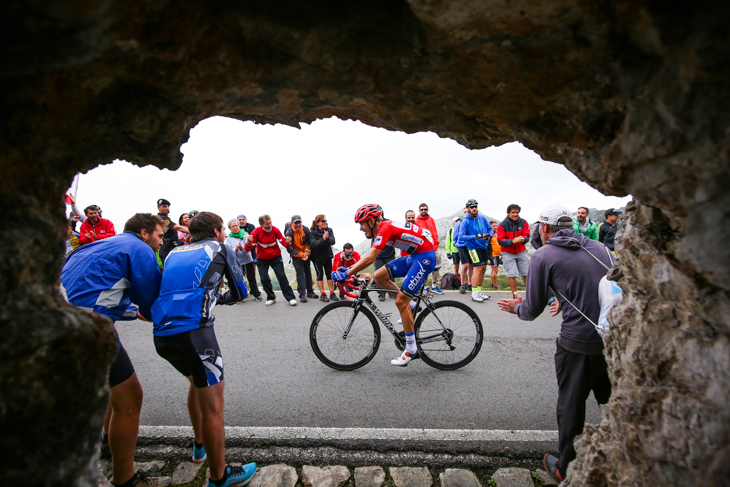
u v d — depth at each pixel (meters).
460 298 6.73
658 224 1.17
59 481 0.92
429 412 2.81
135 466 2.19
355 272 3.54
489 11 0.89
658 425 1.12
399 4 1.06
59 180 1.05
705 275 0.92
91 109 1.03
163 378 3.43
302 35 1.08
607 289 1.81
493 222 7.60
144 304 2.08
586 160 1.20
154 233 2.30
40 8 0.58
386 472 2.16
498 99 1.27
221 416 1.96
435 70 1.18
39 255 0.93
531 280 2.07
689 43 0.78
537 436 2.45
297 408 2.87
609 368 1.56
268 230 6.16
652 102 0.90
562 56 1.02
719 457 0.93
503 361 3.83
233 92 1.25
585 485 1.48
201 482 2.09
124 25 0.81
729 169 0.80
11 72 0.72
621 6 0.82
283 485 2.07
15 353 0.82
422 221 7.05
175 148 1.31
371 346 3.85
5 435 0.81
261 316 5.69
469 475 2.12
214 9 0.95
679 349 1.11
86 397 0.99
